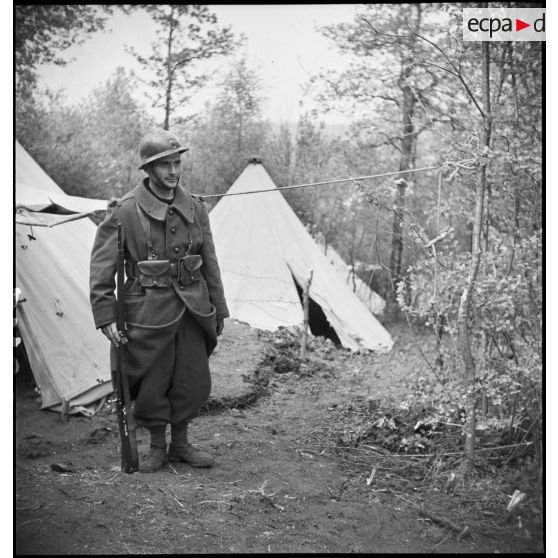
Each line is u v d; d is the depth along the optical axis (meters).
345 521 3.89
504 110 5.73
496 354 5.51
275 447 5.16
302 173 12.13
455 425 4.98
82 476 4.18
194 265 4.36
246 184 10.19
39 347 6.06
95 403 6.05
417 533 3.82
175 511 3.73
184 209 4.36
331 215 12.18
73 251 7.13
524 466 4.67
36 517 3.51
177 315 4.30
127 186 10.88
